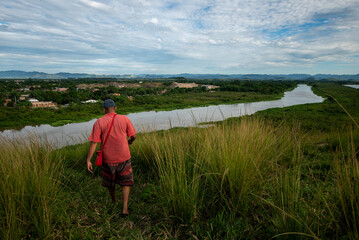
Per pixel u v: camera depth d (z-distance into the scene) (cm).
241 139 286
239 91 12688
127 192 258
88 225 236
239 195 229
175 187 238
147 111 5188
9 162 251
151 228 228
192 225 215
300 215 181
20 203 218
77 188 318
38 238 206
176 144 346
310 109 3525
